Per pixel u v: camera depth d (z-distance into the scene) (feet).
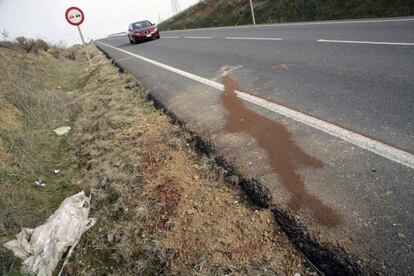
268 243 7.70
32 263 8.42
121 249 8.49
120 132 15.38
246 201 9.22
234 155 11.35
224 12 76.18
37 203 11.27
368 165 9.25
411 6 32.19
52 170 13.65
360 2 39.52
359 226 7.39
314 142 10.99
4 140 14.16
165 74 25.96
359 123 11.58
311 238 7.43
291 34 34.12
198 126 14.33
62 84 30.94
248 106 15.39
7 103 18.08
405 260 6.39
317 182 9.07
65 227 9.59
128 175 11.41
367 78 15.87
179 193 9.91
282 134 12.01
